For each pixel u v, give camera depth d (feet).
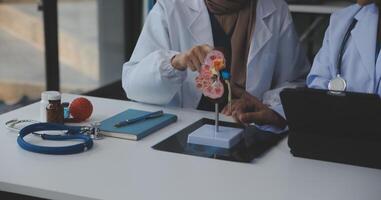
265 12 6.55
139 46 6.50
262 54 6.44
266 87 6.50
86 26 12.50
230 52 6.40
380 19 5.32
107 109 5.84
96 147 4.62
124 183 3.88
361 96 4.09
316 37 9.73
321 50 5.72
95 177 3.98
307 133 4.46
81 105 5.32
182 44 6.45
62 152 4.41
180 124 5.39
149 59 5.94
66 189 3.77
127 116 5.37
